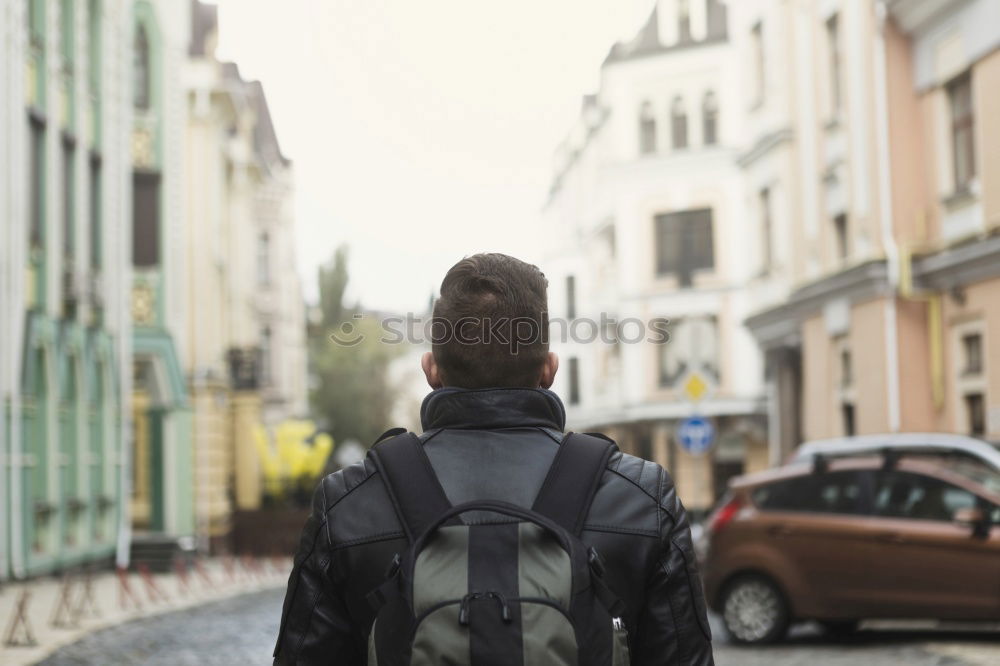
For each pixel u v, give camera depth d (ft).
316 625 7.81
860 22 80.64
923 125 75.66
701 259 155.94
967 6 68.95
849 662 38.32
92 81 92.22
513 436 8.02
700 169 155.84
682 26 158.81
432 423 8.23
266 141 193.16
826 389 89.45
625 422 161.48
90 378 88.38
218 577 89.04
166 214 107.65
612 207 164.76
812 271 92.32
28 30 76.54
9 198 71.72
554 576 7.25
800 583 43.09
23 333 73.87
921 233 74.64
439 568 7.28
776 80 99.60
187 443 109.81
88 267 88.89
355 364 222.48
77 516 85.20
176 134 108.58
